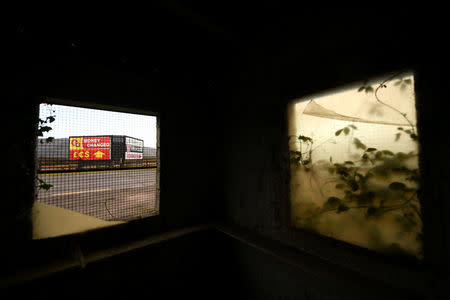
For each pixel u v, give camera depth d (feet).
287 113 5.92
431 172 3.43
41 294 4.49
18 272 4.62
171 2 4.90
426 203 3.50
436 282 3.40
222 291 7.56
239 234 6.93
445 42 3.30
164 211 7.22
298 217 5.61
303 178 5.48
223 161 8.33
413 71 3.67
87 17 5.56
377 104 4.13
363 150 4.31
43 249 5.03
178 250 6.91
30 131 5.04
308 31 5.41
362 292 3.91
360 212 4.36
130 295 5.82
